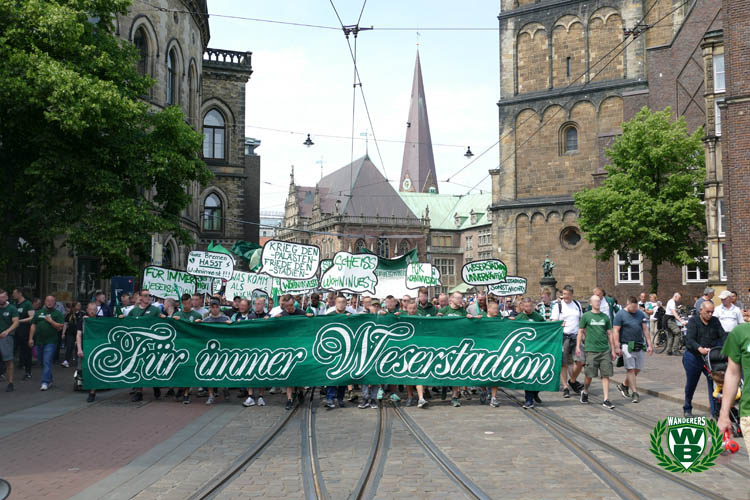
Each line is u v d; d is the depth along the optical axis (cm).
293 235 12812
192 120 3688
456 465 839
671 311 2448
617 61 4728
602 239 3550
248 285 2061
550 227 4931
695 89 3991
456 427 1106
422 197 13225
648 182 3428
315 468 825
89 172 1970
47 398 1420
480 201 12675
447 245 12838
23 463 854
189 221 3659
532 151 5044
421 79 14400
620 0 4716
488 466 834
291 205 12900
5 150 1992
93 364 1366
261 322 1364
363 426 1120
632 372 1393
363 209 11406
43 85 1742
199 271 1833
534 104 5034
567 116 4894
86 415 1217
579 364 1427
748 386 545
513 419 1189
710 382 1129
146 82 2128
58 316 1568
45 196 1947
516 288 1858
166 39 3198
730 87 2409
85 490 726
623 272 4172
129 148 2058
